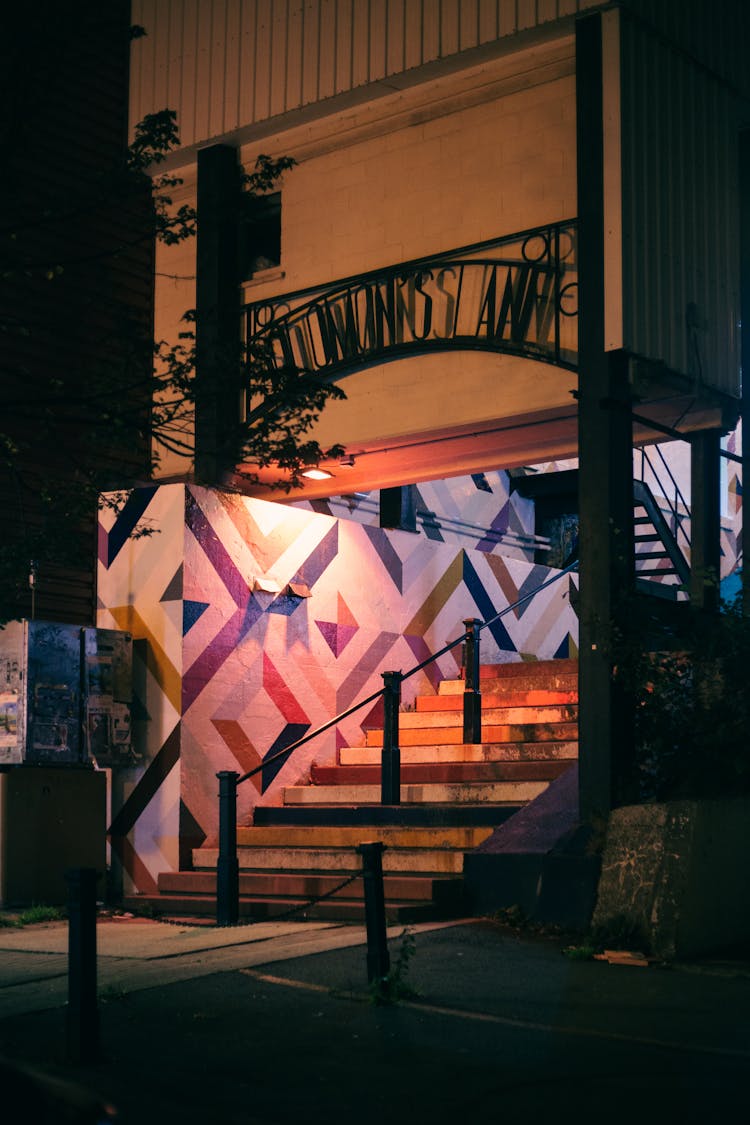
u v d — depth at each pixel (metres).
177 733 12.84
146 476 14.49
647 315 11.60
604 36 11.73
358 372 13.40
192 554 13.09
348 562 14.82
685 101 12.43
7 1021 7.39
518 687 15.32
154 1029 7.22
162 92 14.83
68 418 11.02
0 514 13.60
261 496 15.14
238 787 13.33
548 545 19.73
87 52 14.80
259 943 9.73
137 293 15.04
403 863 11.70
